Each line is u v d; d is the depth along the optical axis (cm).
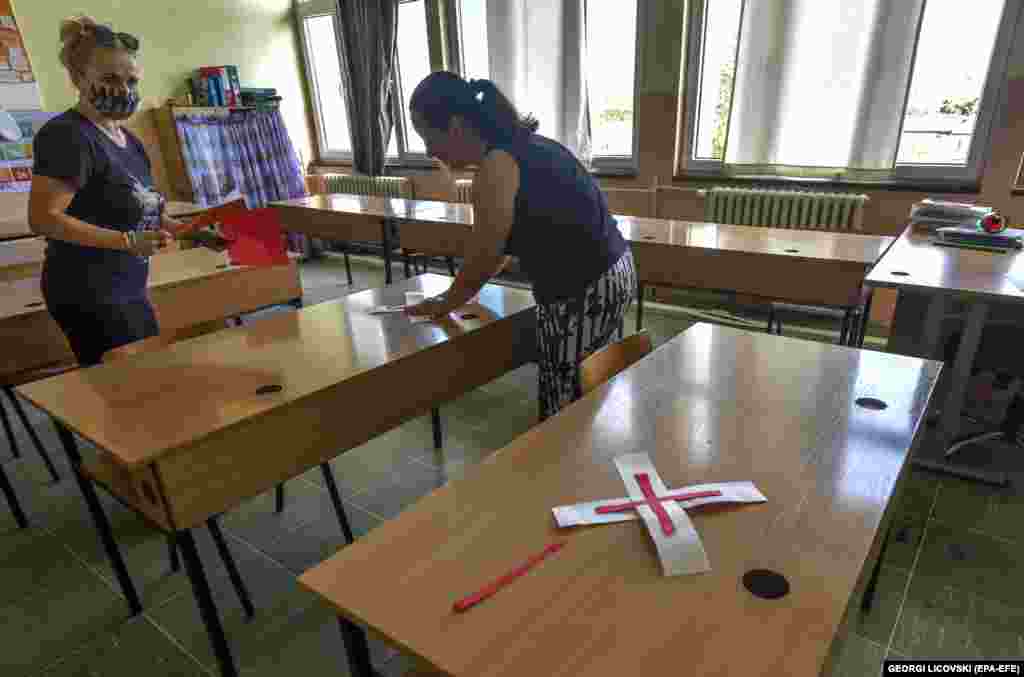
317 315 193
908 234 269
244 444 128
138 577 179
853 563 81
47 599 172
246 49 550
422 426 263
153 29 488
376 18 506
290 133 596
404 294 213
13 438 243
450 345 171
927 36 325
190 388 142
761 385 135
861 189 357
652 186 427
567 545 86
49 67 435
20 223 377
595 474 103
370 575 82
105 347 191
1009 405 221
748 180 390
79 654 154
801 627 71
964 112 329
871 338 337
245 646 155
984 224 252
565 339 166
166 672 149
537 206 147
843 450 109
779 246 273
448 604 76
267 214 183
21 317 215
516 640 71
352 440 151
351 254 596
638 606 75
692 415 122
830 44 342
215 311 274
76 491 221
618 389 134
